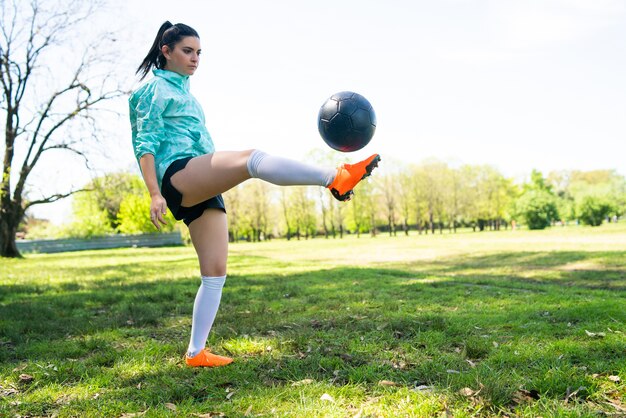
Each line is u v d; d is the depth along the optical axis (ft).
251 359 11.42
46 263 64.80
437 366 10.33
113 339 14.47
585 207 152.35
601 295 20.29
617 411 7.98
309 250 84.58
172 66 11.03
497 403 8.31
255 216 193.98
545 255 44.78
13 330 15.53
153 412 8.38
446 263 44.27
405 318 15.51
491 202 203.51
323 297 21.75
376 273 33.35
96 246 158.71
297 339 13.04
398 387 9.37
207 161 9.52
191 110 10.62
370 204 190.39
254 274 34.68
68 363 11.57
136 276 37.50
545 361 10.40
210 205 10.59
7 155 81.56
